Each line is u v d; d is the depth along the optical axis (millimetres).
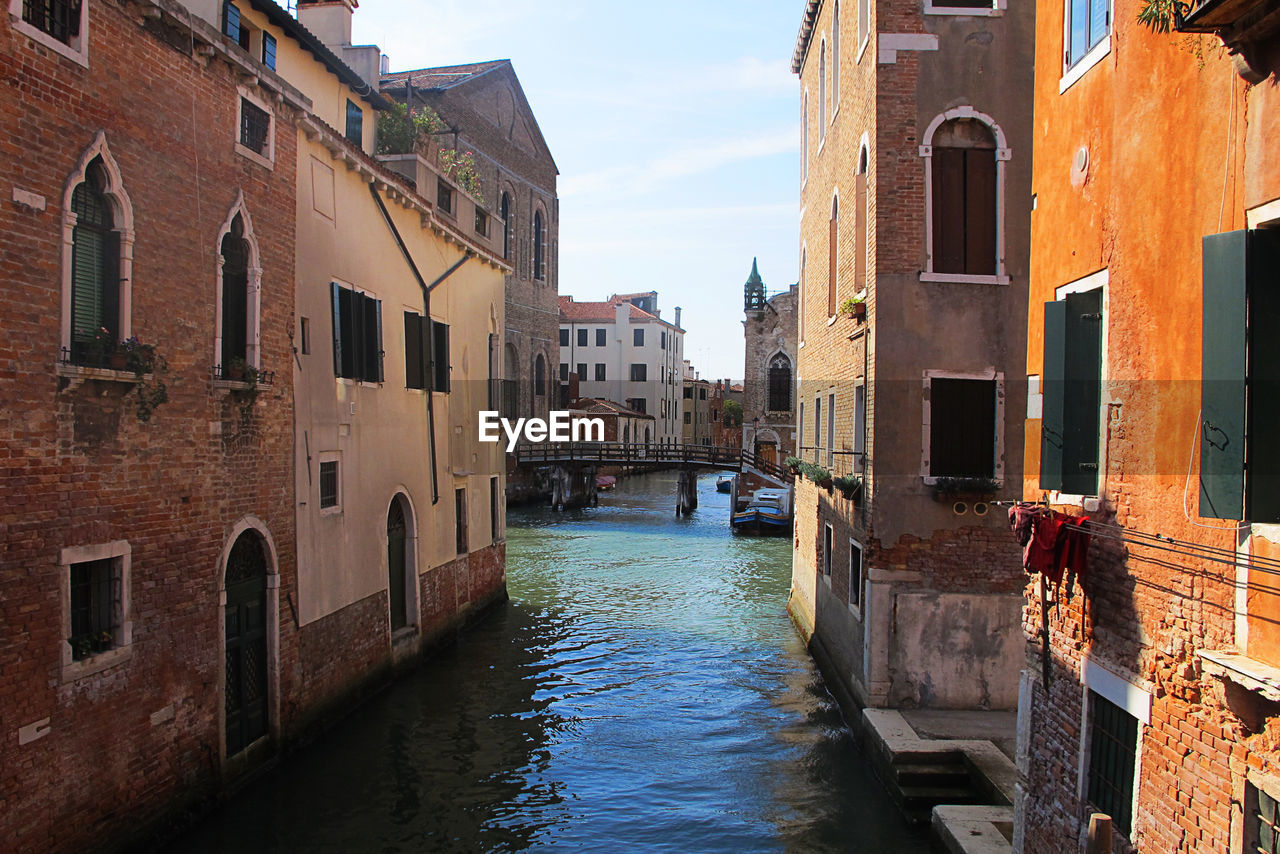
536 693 14156
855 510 12180
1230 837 4320
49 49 6992
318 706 11398
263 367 10039
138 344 7836
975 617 10969
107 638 7668
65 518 7168
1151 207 5141
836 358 13820
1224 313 4258
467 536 17906
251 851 8711
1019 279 10914
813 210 16844
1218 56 4480
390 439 13828
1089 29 6023
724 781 10836
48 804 6977
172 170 8492
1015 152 10898
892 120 10953
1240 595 4293
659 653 16703
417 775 10789
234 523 9484
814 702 13820
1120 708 5441
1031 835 6727
